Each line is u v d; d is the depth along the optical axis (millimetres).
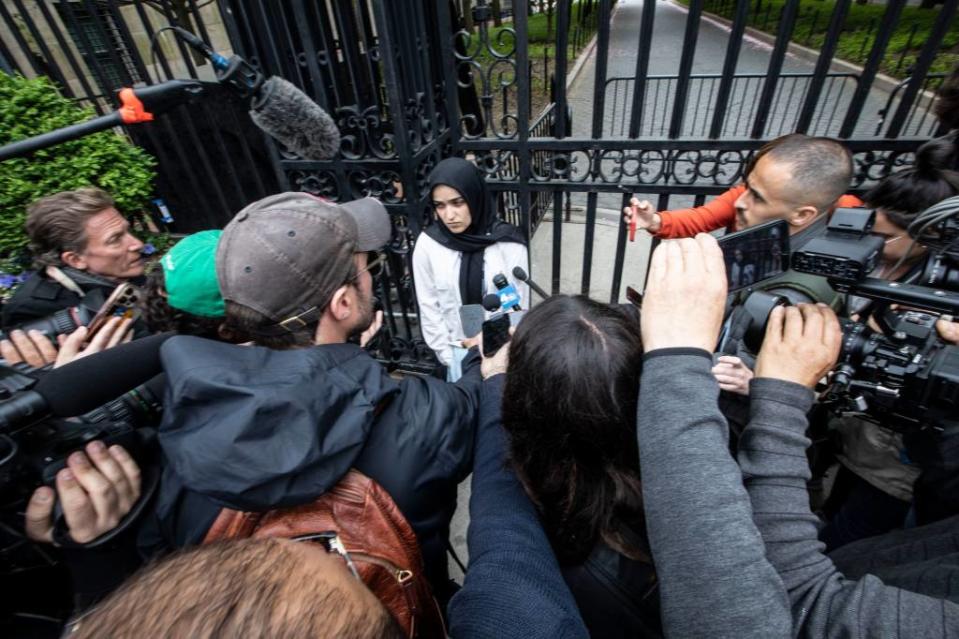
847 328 897
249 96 1451
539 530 761
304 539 734
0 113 2080
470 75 2062
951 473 887
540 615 627
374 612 417
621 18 19812
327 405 720
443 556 1025
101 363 840
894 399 849
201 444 651
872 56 1536
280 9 1946
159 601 365
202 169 3072
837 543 1495
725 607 509
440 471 902
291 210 912
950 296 702
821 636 555
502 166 2180
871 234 780
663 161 1916
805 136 1276
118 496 793
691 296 644
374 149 2168
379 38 1799
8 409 720
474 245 2061
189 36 1348
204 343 745
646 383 617
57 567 1051
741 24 1577
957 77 1479
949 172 1147
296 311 883
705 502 547
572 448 682
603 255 4133
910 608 523
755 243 863
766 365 720
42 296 1816
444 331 2287
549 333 680
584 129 7621
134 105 1203
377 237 1493
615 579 740
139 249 1979
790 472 648
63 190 2215
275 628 357
